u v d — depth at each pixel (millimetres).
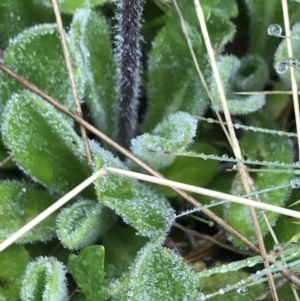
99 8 337
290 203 315
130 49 314
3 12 322
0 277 303
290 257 296
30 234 304
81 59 312
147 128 332
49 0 320
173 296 292
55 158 307
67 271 311
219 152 333
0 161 315
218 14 319
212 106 320
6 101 311
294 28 316
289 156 317
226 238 321
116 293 295
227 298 308
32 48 308
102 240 315
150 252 293
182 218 326
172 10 318
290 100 337
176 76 329
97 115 325
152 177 300
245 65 335
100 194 294
